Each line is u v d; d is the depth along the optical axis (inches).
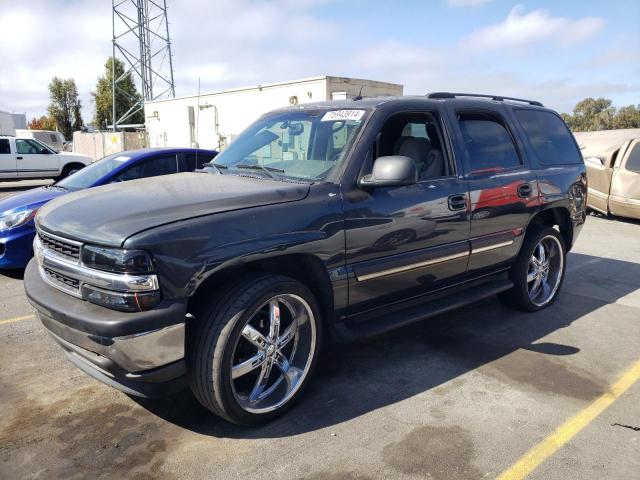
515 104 190.9
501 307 201.0
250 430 117.3
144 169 275.6
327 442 112.7
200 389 109.9
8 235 232.7
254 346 117.6
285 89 718.5
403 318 145.0
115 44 1168.2
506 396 133.0
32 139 700.0
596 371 147.8
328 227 122.8
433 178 150.5
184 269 101.9
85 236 104.7
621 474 102.9
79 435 115.3
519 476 102.0
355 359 154.3
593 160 431.8
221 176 142.4
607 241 333.1
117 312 100.3
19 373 144.7
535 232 187.5
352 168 131.0
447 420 121.6
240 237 109.0
